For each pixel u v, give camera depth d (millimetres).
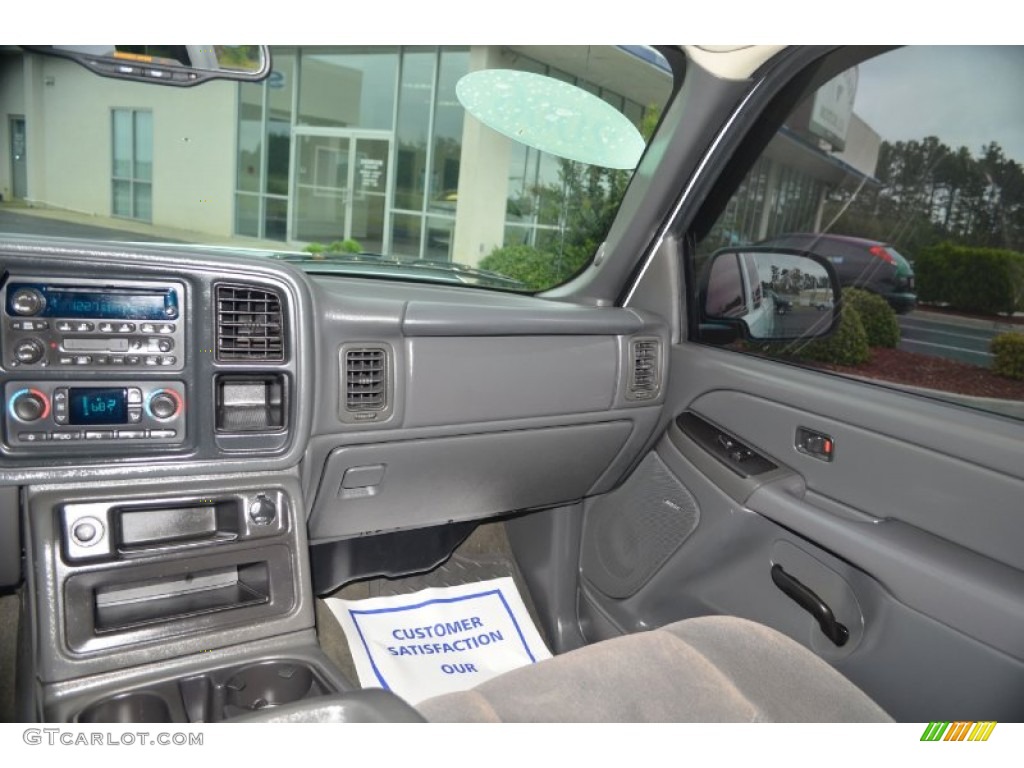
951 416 1381
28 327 1294
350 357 1572
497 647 2053
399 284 2029
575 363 1849
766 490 1662
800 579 1614
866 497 1521
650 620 1997
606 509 2158
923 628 1347
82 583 1287
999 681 1238
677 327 2000
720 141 1803
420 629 2059
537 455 1894
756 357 1838
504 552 2383
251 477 1454
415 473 1756
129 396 1367
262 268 1423
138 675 1259
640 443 2029
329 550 2027
